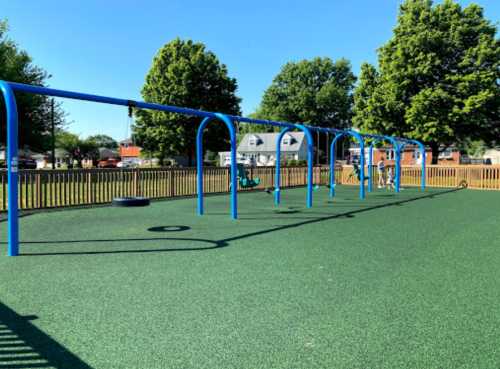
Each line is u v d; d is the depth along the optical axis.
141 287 4.05
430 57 23.73
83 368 2.50
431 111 23.50
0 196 10.15
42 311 3.41
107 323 3.17
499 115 24.30
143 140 40.09
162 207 10.95
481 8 24.28
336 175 22.16
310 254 5.53
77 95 6.45
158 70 39.72
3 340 2.87
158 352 2.72
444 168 20.27
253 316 3.34
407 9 26.27
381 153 44.38
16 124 5.46
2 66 29.19
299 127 11.24
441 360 2.63
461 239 6.64
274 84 68.00
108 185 11.68
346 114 64.00
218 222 8.34
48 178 10.20
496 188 18.70
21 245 6.02
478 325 3.18
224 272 4.61
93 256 5.34
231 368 2.52
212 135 39.69
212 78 39.47
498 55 23.30
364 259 5.27
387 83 25.58
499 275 4.55
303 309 3.49
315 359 2.64
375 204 11.96
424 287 4.11
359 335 2.99
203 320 3.24
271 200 13.02
